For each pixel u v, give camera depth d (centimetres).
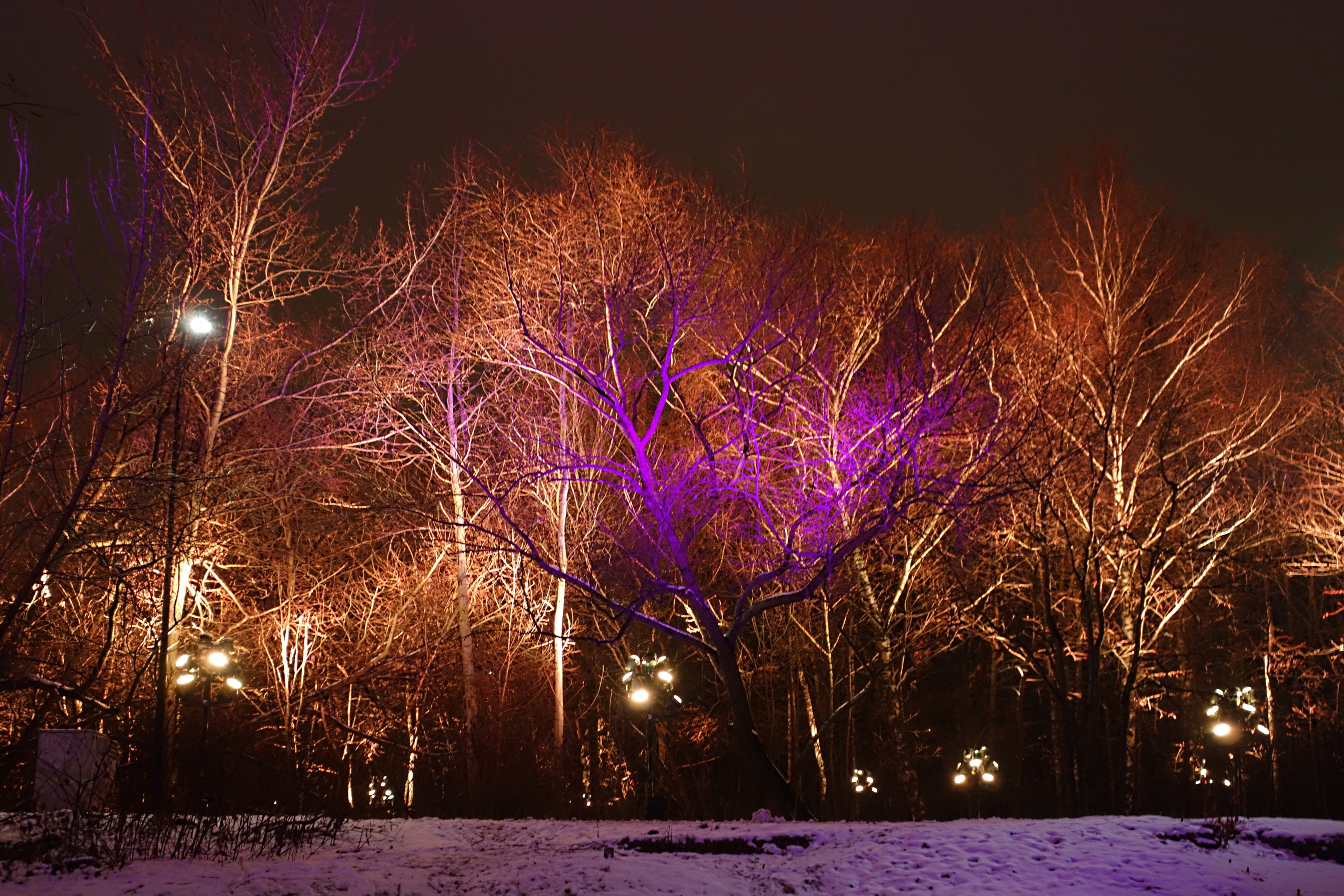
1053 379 2466
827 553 1939
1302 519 2845
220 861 1123
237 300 2444
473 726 2808
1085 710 2294
